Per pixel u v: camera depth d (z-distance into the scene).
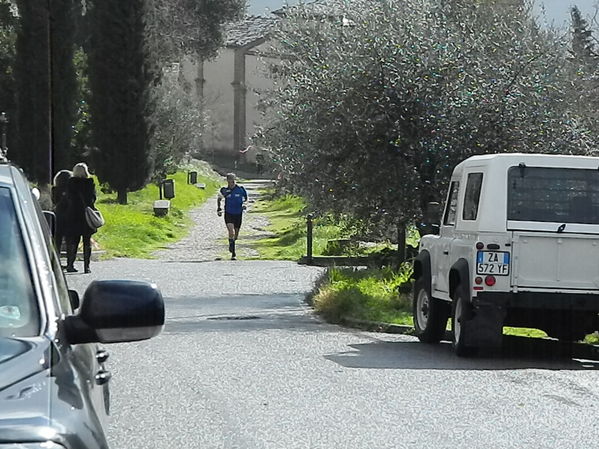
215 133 115.75
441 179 25.16
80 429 4.34
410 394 14.12
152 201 67.00
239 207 40.16
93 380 5.32
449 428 12.11
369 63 25.17
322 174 25.94
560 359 17.78
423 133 25.08
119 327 5.21
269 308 25.30
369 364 16.64
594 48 35.59
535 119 25.23
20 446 4.12
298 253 41.81
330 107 25.39
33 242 5.56
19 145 52.66
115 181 60.16
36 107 52.19
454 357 17.58
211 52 94.50
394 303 22.83
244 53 117.06
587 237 16.98
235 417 12.62
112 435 11.62
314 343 19.09
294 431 11.92
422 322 19.69
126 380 15.05
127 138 59.81
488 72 25.31
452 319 17.98
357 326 21.73
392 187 25.41
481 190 17.23
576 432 11.95
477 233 17.03
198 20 92.06
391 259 30.77
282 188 27.59
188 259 40.09
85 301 5.29
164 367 16.19
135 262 37.84
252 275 33.75
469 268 17.20
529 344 19.86
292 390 14.34
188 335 20.02
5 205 5.68
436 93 25.14
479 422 12.45
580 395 14.20
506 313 17.08
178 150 72.62
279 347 18.47
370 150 25.44
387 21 25.72
